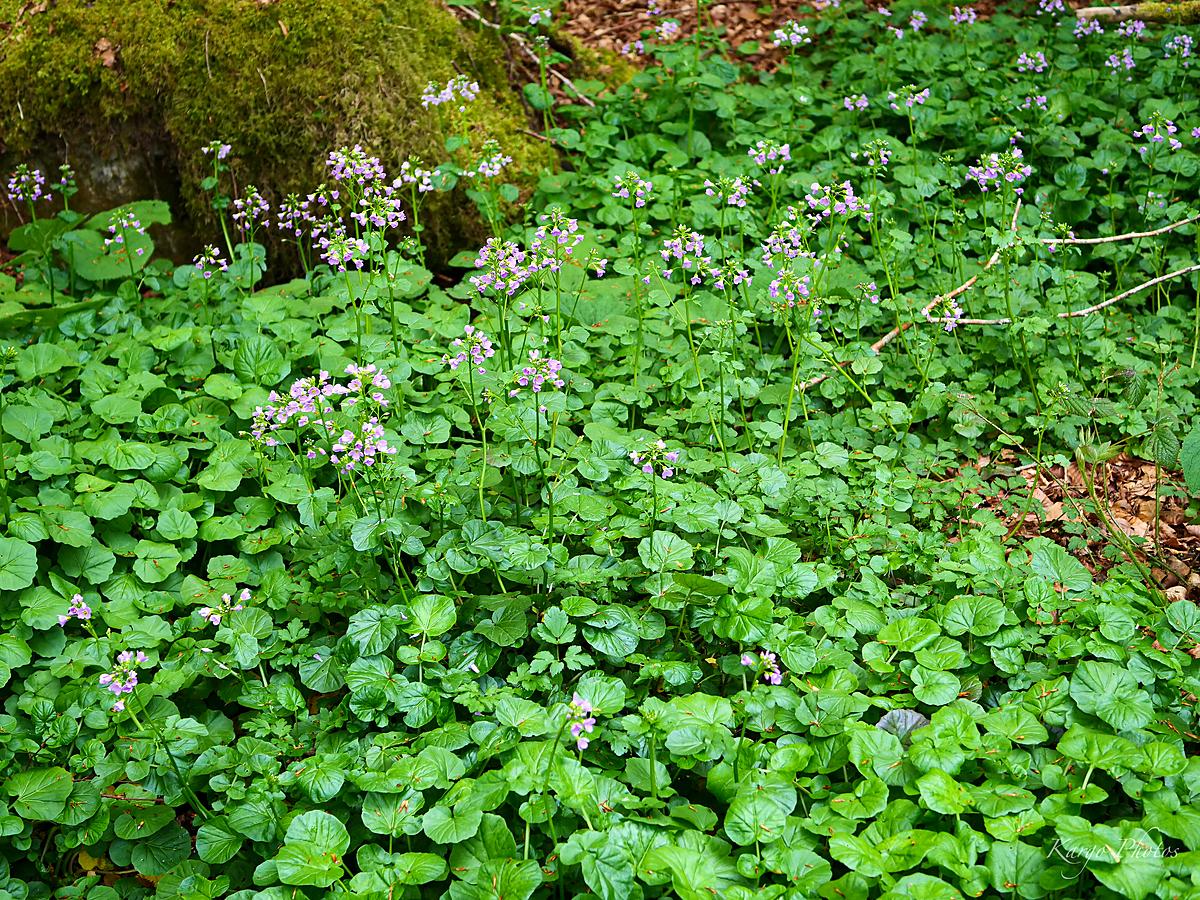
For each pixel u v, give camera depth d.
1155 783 0.99
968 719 1.05
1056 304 1.68
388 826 1.01
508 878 0.95
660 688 1.17
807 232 1.50
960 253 1.74
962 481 1.41
